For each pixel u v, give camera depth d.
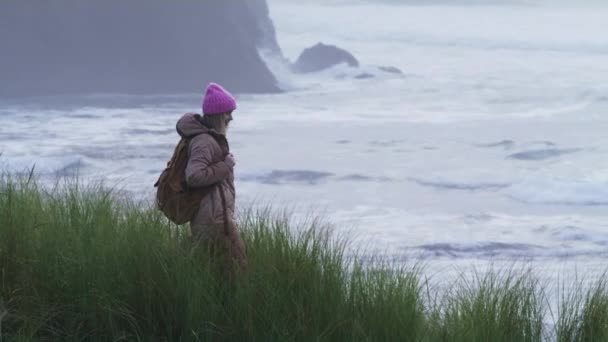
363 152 98.19
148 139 104.38
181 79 184.25
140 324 11.03
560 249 40.53
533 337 11.45
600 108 162.88
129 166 76.56
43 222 12.27
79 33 180.00
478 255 38.38
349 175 76.12
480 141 107.94
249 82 189.75
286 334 10.67
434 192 67.44
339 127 130.00
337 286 11.33
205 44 187.25
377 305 11.13
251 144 105.25
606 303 11.77
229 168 11.52
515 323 11.51
